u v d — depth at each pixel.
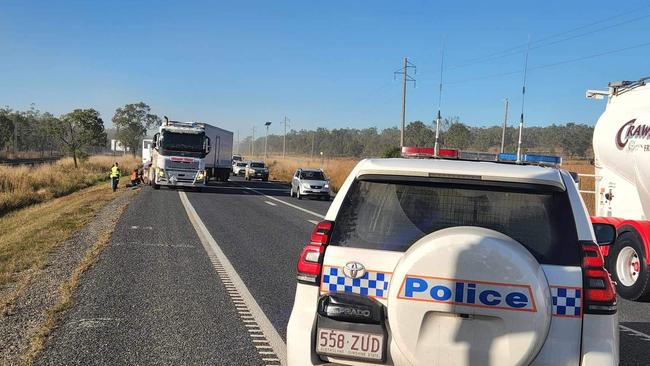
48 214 21.47
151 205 22.56
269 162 96.88
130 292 8.05
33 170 45.38
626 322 7.73
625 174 10.62
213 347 5.86
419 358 3.26
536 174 3.50
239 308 7.43
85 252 11.23
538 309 3.16
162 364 5.32
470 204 3.56
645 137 9.84
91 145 72.25
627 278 9.42
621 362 5.89
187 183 32.62
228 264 10.52
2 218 24.25
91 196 28.95
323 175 32.69
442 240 3.27
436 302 3.24
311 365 3.52
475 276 3.20
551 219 3.45
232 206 23.89
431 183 3.64
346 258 3.56
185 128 32.81
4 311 6.85
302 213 21.89
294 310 3.67
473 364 3.20
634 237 9.21
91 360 5.34
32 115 126.69
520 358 3.15
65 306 7.14
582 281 3.29
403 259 3.37
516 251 3.21
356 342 3.44
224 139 44.25
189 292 8.21
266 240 13.97
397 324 3.29
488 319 3.21
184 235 14.24
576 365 3.22
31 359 5.29
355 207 3.72
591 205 12.61
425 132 83.81
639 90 10.31
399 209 3.63
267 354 5.70
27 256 10.81
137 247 12.02
